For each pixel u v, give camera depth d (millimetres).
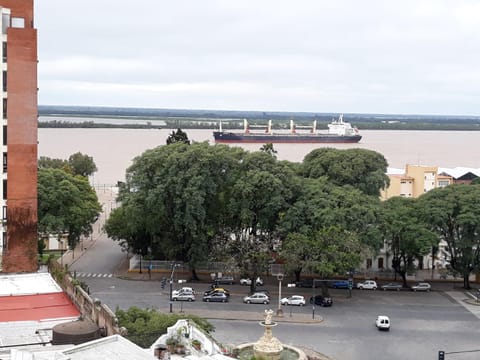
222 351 63469
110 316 60250
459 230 149000
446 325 120000
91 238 191000
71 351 49156
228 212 149875
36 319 69312
